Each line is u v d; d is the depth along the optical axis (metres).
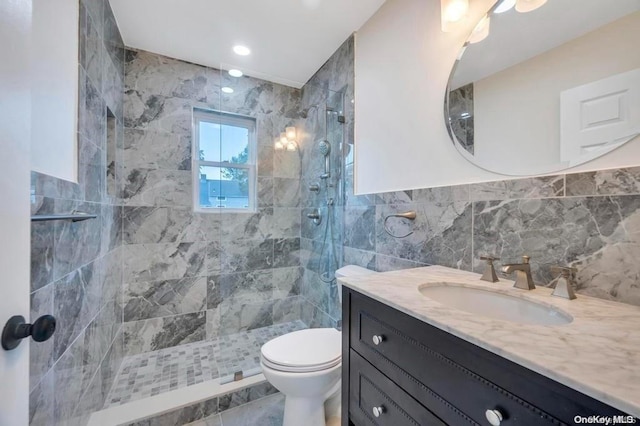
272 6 1.62
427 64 1.33
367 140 1.75
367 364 0.88
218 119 2.38
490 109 1.06
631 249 0.72
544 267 0.89
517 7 1.00
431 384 0.65
